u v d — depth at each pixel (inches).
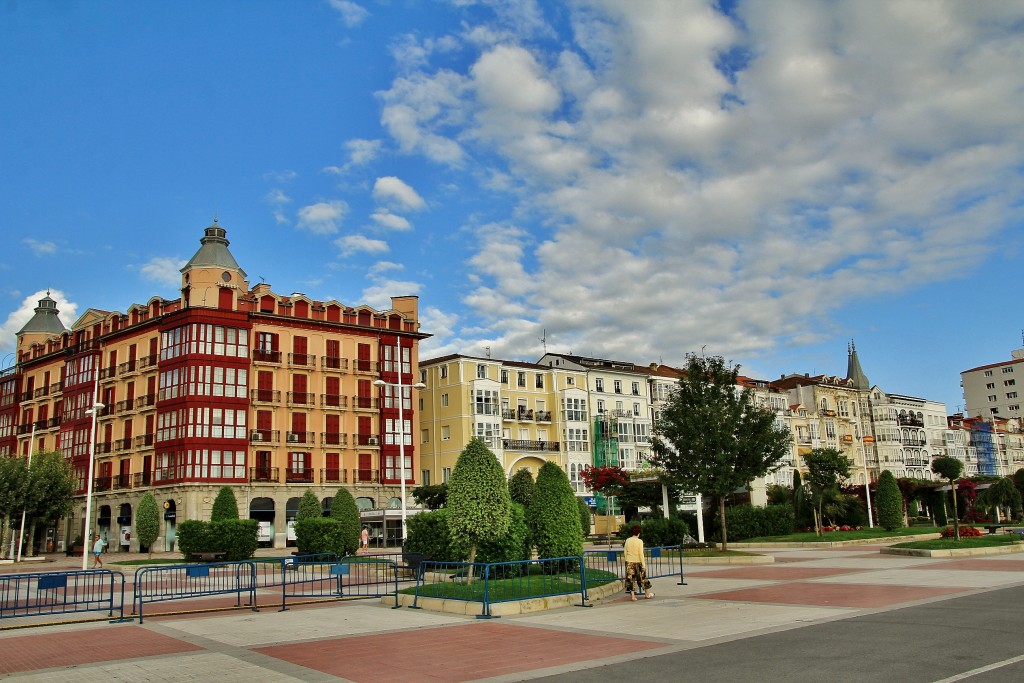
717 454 1409.9
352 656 497.0
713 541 1902.1
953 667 397.7
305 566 1116.5
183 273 2469.2
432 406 3169.3
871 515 2391.7
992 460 5196.9
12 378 3184.1
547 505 863.7
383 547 2289.6
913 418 4618.6
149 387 2485.2
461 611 691.4
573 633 560.4
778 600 716.0
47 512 2143.2
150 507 2207.2
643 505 2041.1
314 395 2527.1
